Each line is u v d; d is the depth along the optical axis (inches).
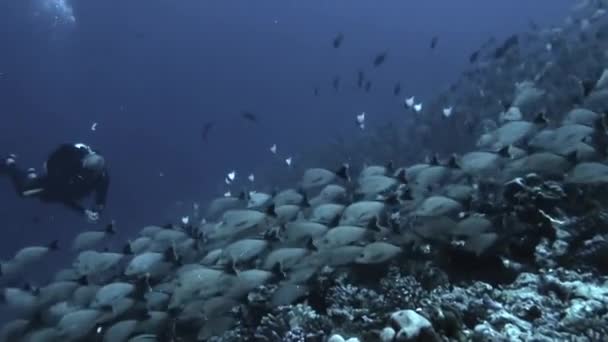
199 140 2194.9
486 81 883.4
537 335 217.2
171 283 358.3
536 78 726.5
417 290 279.1
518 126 381.7
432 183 379.9
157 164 1886.1
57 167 557.9
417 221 329.4
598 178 301.3
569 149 343.9
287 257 319.0
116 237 1128.2
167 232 427.5
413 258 326.3
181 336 344.5
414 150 836.6
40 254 451.5
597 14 804.6
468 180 415.5
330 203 366.6
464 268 310.3
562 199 339.0
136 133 2191.2
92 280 439.2
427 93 1957.4
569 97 577.3
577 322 227.1
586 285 261.0
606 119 384.5
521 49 984.3
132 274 379.2
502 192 354.9
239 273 308.0
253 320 326.3
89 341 358.6
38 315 368.5
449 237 321.4
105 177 576.1
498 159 354.0
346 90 2449.6
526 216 320.5
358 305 295.7
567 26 936.3
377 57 757.9
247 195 475.8
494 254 305.3
